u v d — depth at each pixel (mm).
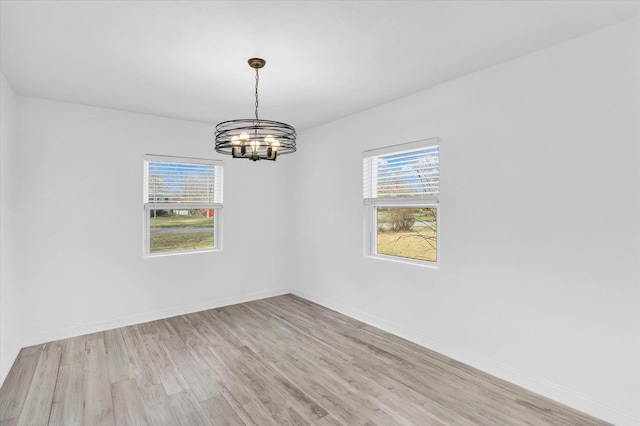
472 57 2598
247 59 2598
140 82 3045
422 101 3318
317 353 3197
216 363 2992
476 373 2818
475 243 2904
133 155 3969
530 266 2553
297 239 5188
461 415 2256
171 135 4227
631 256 2098
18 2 1848
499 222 2736
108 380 2701
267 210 5082
